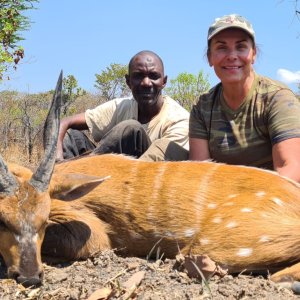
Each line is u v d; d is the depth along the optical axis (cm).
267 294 124
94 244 154
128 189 157
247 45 171
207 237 143
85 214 157
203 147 182
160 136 224
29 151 442
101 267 145
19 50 396
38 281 131
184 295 123
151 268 140
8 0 405
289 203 142
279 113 165
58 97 147
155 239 152
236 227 139
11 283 132
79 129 238
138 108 230
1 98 618
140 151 206
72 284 132
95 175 162
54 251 154
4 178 139
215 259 141
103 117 236
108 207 157
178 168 158
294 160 159
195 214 148
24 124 551
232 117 175
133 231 154
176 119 225
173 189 153
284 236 135
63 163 171
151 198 153
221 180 152
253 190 146
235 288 126
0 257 151
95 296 121
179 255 142
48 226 155
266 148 173
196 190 151
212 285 128
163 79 229
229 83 171
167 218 150
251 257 136
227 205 145
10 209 137
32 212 138
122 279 134
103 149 201
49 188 149
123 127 202
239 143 174
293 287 126
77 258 155
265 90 170
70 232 154
